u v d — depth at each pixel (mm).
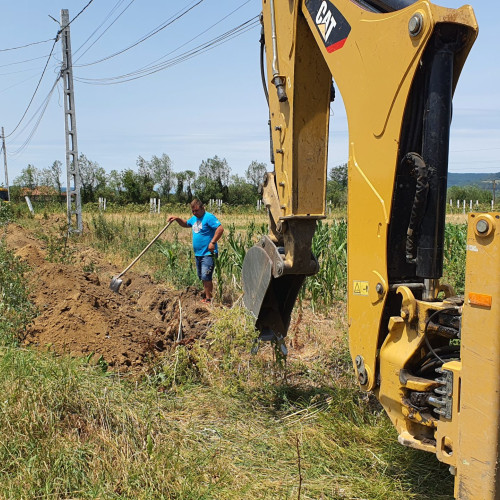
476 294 2572
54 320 5996
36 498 3357
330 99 4254
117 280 7473
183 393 5074
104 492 3461
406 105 2941
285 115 4312
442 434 2805
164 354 5668
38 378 4355
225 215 38688
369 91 3160
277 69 4352
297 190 4262
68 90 18984
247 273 4977
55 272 7750
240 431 4512
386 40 3000
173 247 12742
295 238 4344
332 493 3637
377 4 3180
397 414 3154
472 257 2590
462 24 2783
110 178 71688
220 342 5383
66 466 3590
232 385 5184
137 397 4758
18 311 5883
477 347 2576
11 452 3676
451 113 2941
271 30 4379
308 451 4172
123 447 3855
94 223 18625
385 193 3098
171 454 3828
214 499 3525
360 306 3385
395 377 3104
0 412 3932
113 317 6465
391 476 3863
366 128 3215
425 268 3029
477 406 2582
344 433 4352
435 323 2961
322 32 3627
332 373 5633
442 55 2855
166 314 7820
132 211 38625
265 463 4012
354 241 3393
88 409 4215
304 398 5113
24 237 14633
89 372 4875
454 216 34156
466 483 2643
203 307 8133
